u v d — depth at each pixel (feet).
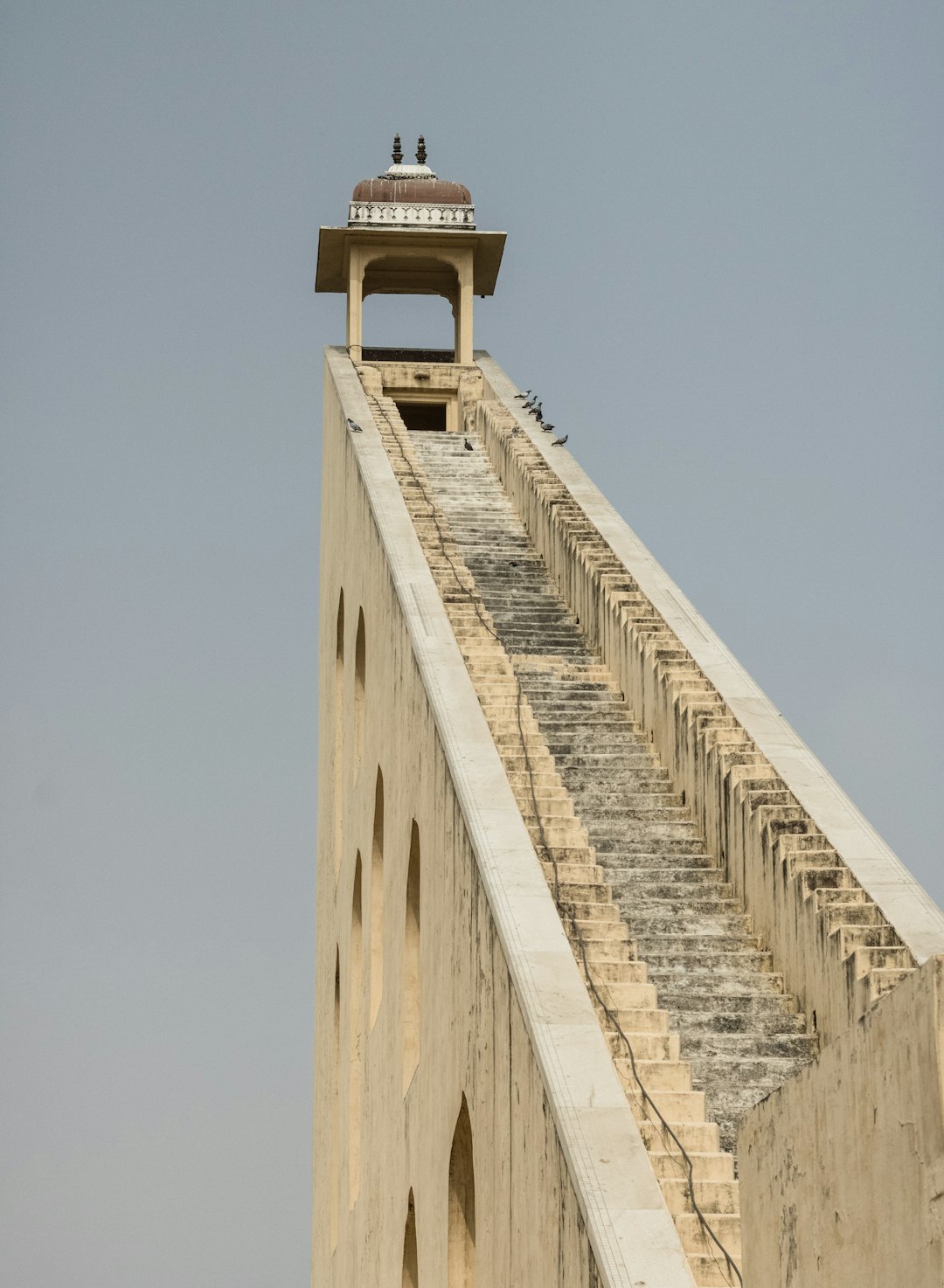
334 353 239.91
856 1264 49.03
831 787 106.93
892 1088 47.06
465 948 96.07
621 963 92.84
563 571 160.56
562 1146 71.10
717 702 120.67
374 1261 134.92
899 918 91.40
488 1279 86.63
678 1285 63.21
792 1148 54.29
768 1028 93.40
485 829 96.07
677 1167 76.79
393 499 160.56
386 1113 129.18
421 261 247.91
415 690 121.90
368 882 150.51
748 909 104.58
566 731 130.72
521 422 200.85
